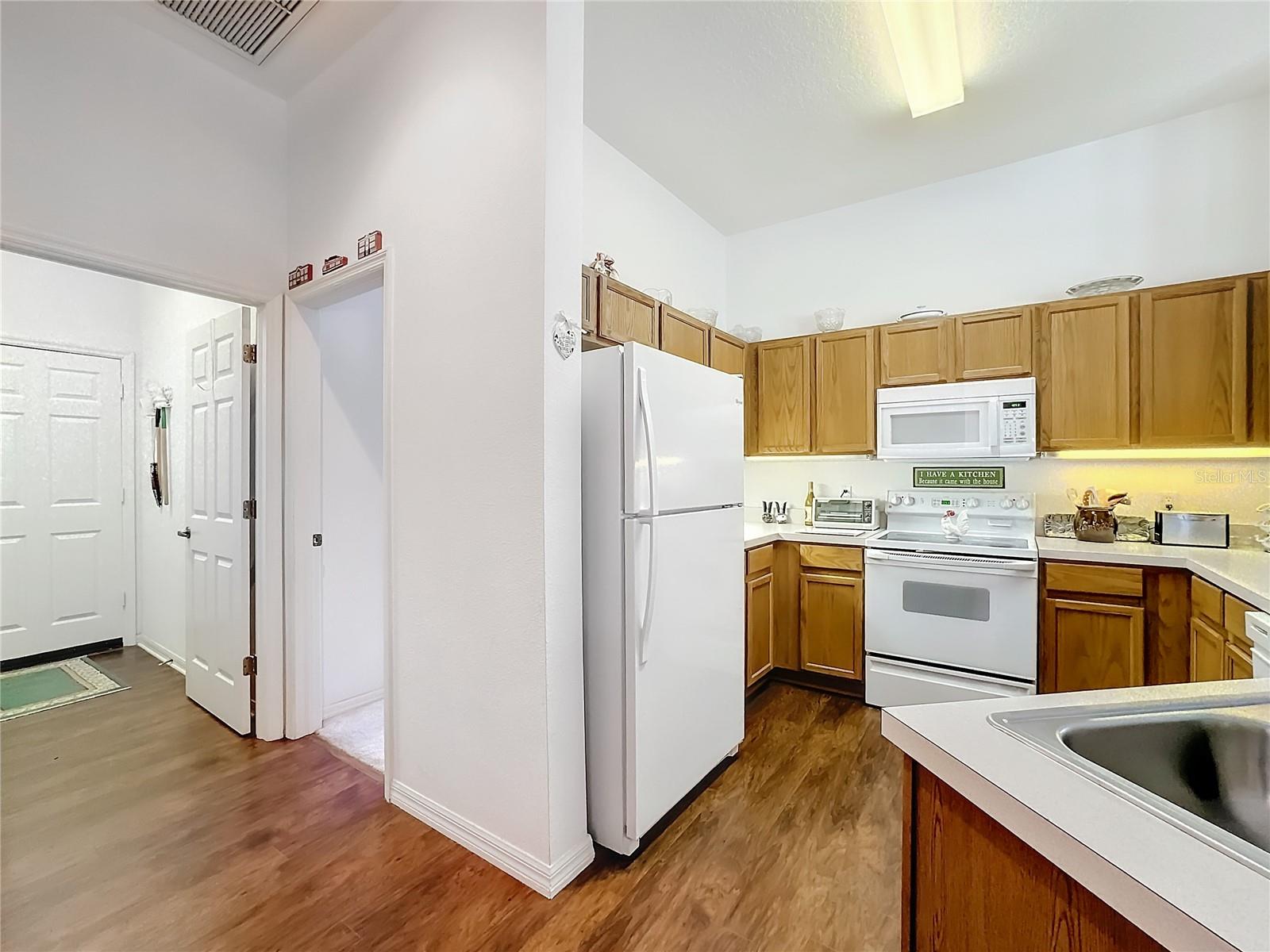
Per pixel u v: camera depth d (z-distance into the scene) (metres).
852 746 2.49
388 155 2.07
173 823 1.94
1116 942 0.54
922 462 3.34
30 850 1.80
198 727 2.68
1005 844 0.66
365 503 2.98
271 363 2.49
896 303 3.46
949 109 2.64
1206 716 0.82
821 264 3.70
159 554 3.72
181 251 2.20
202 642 2.88
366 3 2.01
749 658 2.90
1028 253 3.09
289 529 2.55
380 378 3.06
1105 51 2.27
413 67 1.98
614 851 1.78
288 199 2.52
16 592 3.52
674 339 2.90
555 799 1.63
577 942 1.44
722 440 2.29
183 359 3.45
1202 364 2.49
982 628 2.64
